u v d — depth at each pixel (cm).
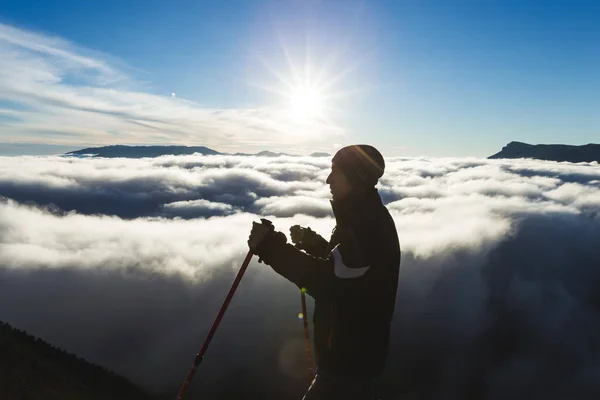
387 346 209
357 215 194
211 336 236
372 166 195
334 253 190
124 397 3047
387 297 196
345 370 200
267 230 194
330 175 205
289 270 187
